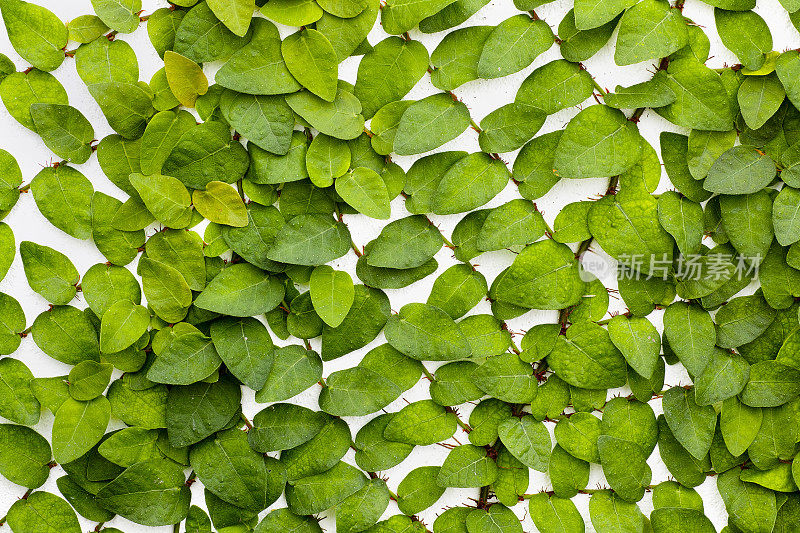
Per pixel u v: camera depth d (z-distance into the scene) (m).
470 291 0.66
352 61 0.66
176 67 0.65
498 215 0.66
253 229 0.66
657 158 0.66
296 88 0.65
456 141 0.66
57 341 0.66
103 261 0.66
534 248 0.66
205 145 0.65
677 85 0.66
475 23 0.66
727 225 0.66
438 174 0.66
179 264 0.66
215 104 0.65
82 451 0.66
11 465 0.66
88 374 0.66
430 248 0.66
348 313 0.66
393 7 0.65
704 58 0.66
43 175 0.66
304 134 0.66
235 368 0.66
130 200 0.66
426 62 0.65
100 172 0.66
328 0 0.65
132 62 0.65
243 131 0.65
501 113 0.66
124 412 0.66
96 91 0.65
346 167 0.66
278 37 0.65
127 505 0.66
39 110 0.65
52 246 0.66
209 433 0.66
